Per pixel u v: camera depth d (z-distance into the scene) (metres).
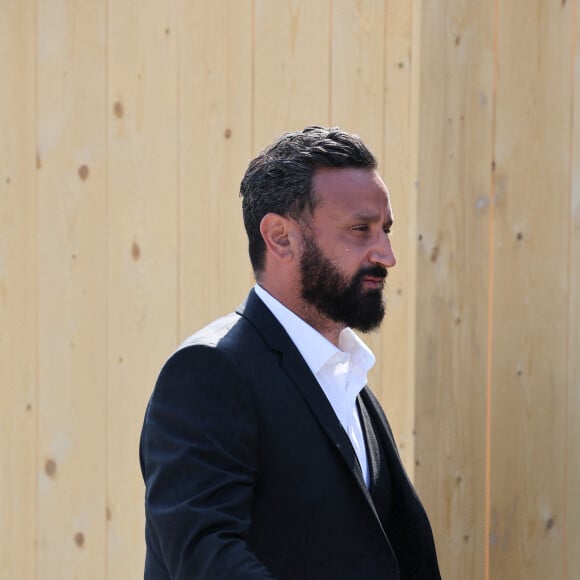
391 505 5.21
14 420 9.16
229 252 7.84
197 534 4.20
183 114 8.09
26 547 9.12
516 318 7.34
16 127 9.05
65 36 8.73
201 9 7.98
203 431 4.40
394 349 7.24
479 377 7.23
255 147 7.73
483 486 7.27
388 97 7.16
